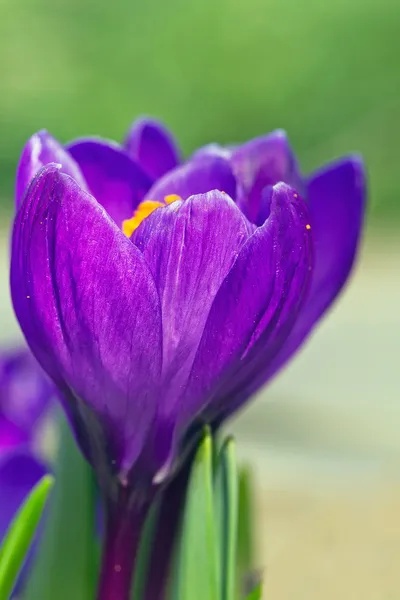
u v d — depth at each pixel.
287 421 1.33
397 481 1.05
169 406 0.31
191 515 0.32
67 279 0.30
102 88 4.55
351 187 0.33
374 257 3.00
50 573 0.37
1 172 4.33
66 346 0.31
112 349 0.31
